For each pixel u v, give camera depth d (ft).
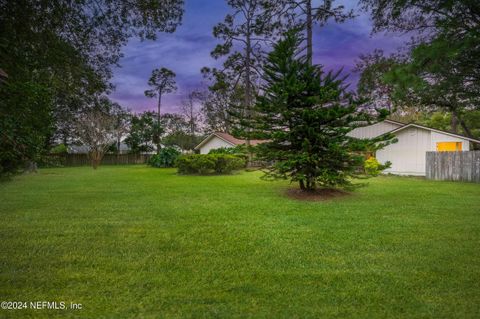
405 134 49.03
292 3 49.75
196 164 49.75
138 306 7.53
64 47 15.15
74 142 79.41
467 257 10.81
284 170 25.03
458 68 13.03
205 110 116.67
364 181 37.96
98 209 20.13
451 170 38.47
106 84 18.56
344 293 8.20
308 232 14.34
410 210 19.26
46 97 11.38
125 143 108.27
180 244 12.62
